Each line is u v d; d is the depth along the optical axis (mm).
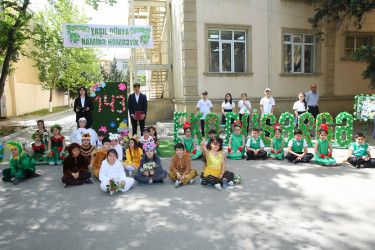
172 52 15523
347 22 14719
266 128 8555
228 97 10938
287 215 4047
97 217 4121
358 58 11297
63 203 4680
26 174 5930
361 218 3900
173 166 5695
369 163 6336
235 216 4055
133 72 15320
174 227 3764
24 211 4371
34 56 22984
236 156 7398
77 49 23844
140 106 9000
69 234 3629
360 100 8773
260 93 13930
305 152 7008
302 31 14344
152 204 4574
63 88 33469
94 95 9078
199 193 5043
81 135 7000
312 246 3236
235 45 13688
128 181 5293
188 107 13000
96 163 6133
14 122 16797
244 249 3201
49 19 22516
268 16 13773
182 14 12836
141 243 3369
